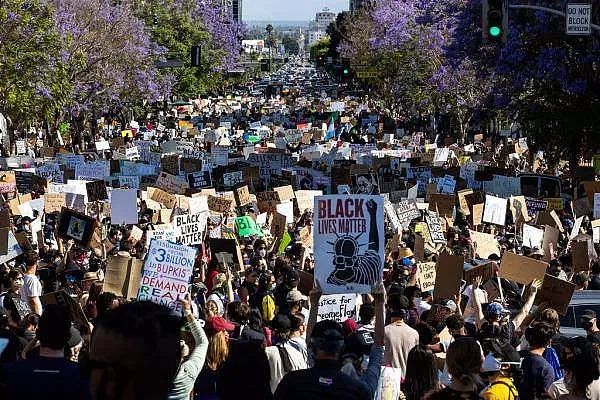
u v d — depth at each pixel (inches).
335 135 2738.7
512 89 1736.0
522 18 1583.4
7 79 1745.8
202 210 964.0
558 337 446.9
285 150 2064.5
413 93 3041.3
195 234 766.5
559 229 949.8
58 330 246.5
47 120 2100.1
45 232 962.7
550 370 375.9
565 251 832.3
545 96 1660.9
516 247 843.4
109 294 438.3
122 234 836.0
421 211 1084.5
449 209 1034.7
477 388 291.3
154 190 1032.8
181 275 452.4
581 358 319.9
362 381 288.0
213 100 5551.2
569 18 933.2
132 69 2669.8
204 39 3983.8
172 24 3880.4
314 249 367.2
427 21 2704.2
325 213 366.3
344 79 6840.6
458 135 3004.4
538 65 1558.8
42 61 1771.7
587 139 1638.8
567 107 1619.1
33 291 532.7
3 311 494.6
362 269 367.6
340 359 325.4
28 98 1786.4
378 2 3745.1
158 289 452.1
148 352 158.4
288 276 527.2
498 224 992.2
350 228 366.6
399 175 1615.4
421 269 615.2
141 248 760.3
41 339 247.0
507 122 2578.7
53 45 1788.9
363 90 6240.2
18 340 326.0
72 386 233.9
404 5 3208.7
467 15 1745.8
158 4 3848.4
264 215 987.3
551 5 1531.7
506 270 565.3
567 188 1486.2
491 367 333.4
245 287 573.9
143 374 158.2
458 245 795.4
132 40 2620.6
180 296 452.4
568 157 1713.8
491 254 724.7
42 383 233.5
